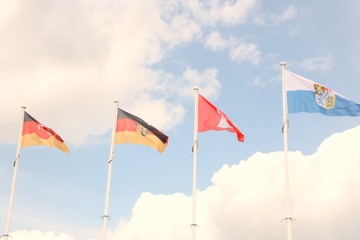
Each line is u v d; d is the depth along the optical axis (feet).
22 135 132.67
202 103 119.44
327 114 110.22
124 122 127.24
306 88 111.24
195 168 113.91
